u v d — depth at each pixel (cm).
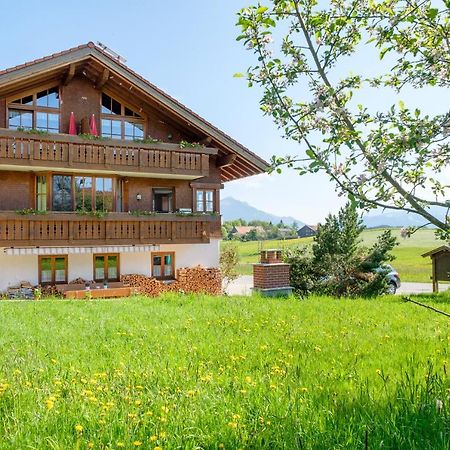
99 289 2017
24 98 2048
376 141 354
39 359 626
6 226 1903
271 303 1295
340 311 1148
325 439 334
